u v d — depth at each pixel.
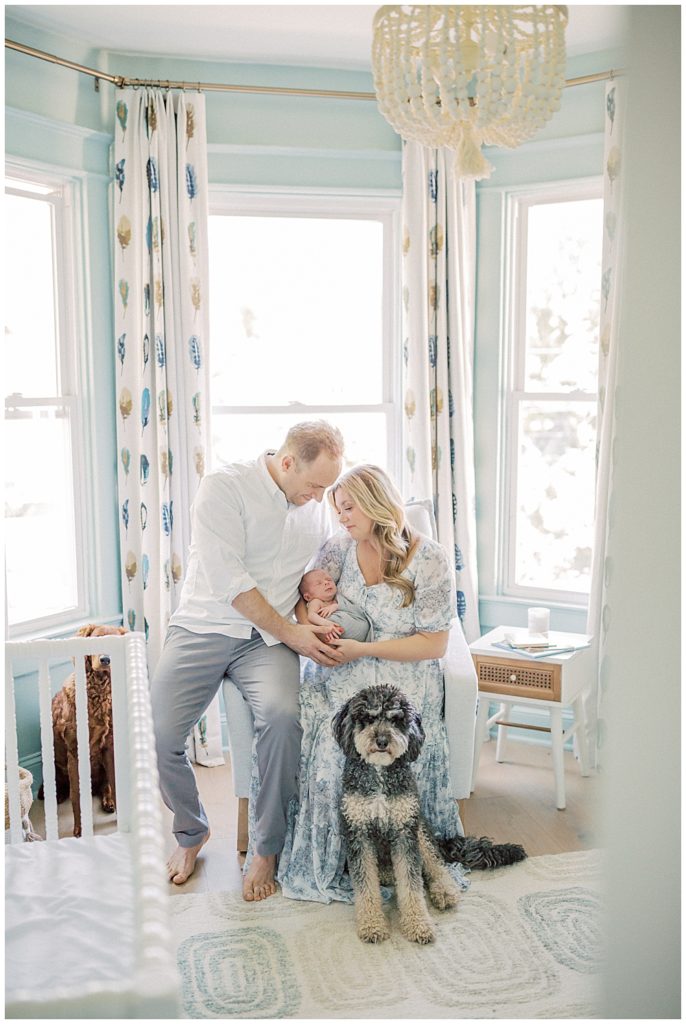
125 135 3.23
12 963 1.63
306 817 2.51
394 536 2.56
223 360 3.64
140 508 3.37
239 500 2.61
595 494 3.44
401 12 2.12
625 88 0.67
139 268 3.29
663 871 0.69
